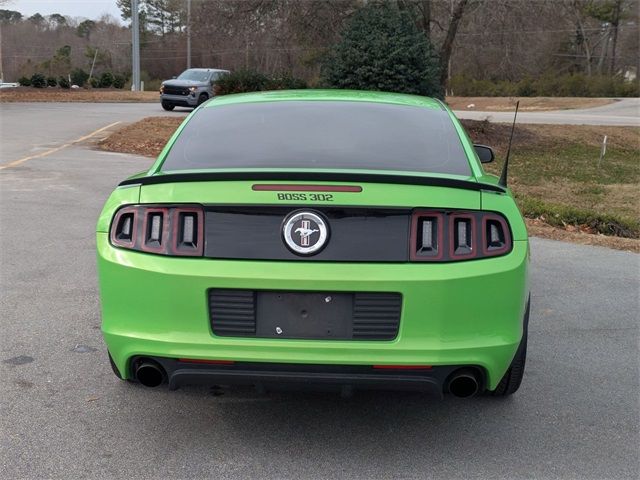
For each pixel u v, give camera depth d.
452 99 58.19
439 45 22.73
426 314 3.29
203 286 3.32
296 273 3.28
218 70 29.66
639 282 7.07
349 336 3.33
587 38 77.94
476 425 3.98
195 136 4.21
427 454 3.64
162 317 3.38
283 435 3.82
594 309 6.16
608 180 19.72
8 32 92.44
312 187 3.33
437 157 3.97
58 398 4.20
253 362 3.34
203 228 3.37
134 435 3.79
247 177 3.35
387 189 3.34
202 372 3.39
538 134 25.80
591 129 27.81
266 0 20.72
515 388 4.21
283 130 4.20
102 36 96.38
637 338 5.45
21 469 3.42
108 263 3.48
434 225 3.35
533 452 3.68
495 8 19.42
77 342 5.07
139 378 3.55
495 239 3.42
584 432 3.92
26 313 5.64
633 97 62.69
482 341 3.35
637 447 3.76
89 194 10.71
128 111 27.89
